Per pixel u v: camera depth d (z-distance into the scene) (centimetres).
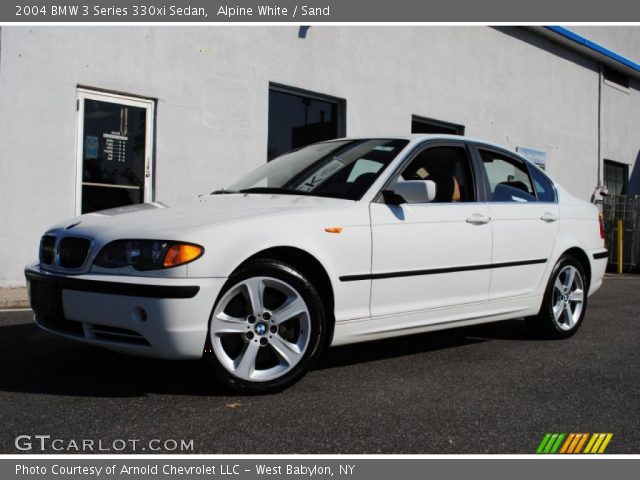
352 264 366
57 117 721
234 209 355
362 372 393
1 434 271
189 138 825
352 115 1012
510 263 462
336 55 985
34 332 476
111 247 324
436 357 442
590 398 351
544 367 421
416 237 397
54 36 716
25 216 701
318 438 278
